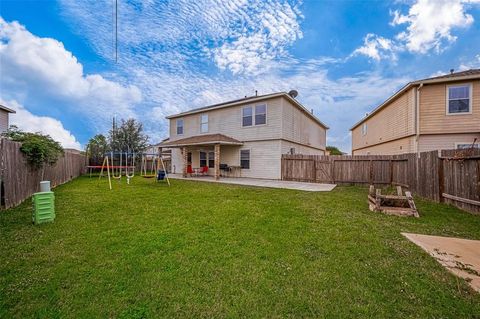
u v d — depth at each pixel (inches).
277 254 127.7
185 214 214.1
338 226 178.7
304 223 186.1
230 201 275.9
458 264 116.0
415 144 470.0
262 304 86.5
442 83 448.8
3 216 201.0
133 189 385.4
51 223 182.9
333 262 118.9
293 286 97.8
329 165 510.0
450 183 258.4
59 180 444.1
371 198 246.7
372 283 99.4
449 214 218.7
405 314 81.0
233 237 153.5
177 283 99.3
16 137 305.6
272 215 211.2
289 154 589.6
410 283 99.2
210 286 97.4
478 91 427.2
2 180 219.9
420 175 325.1
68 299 87.9
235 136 649.6
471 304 85.5
